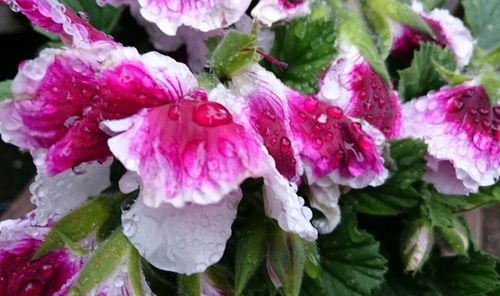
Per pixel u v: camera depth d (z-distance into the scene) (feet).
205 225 0.32
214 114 0.30
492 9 0.58
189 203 0.31
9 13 0.77
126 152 0.29
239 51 0.36
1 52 0.88
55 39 0.55
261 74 0.37
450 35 0.50
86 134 0.31
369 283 0.45
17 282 0.35
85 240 0.35
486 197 0.48
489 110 0.43
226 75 0.37
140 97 0.30
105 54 0.31
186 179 0.29
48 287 0.35
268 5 0.41
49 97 0.31
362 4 0.44
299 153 0.38
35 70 0.30
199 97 0.32
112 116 0.30
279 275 0.37
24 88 0.30
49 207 0.34
